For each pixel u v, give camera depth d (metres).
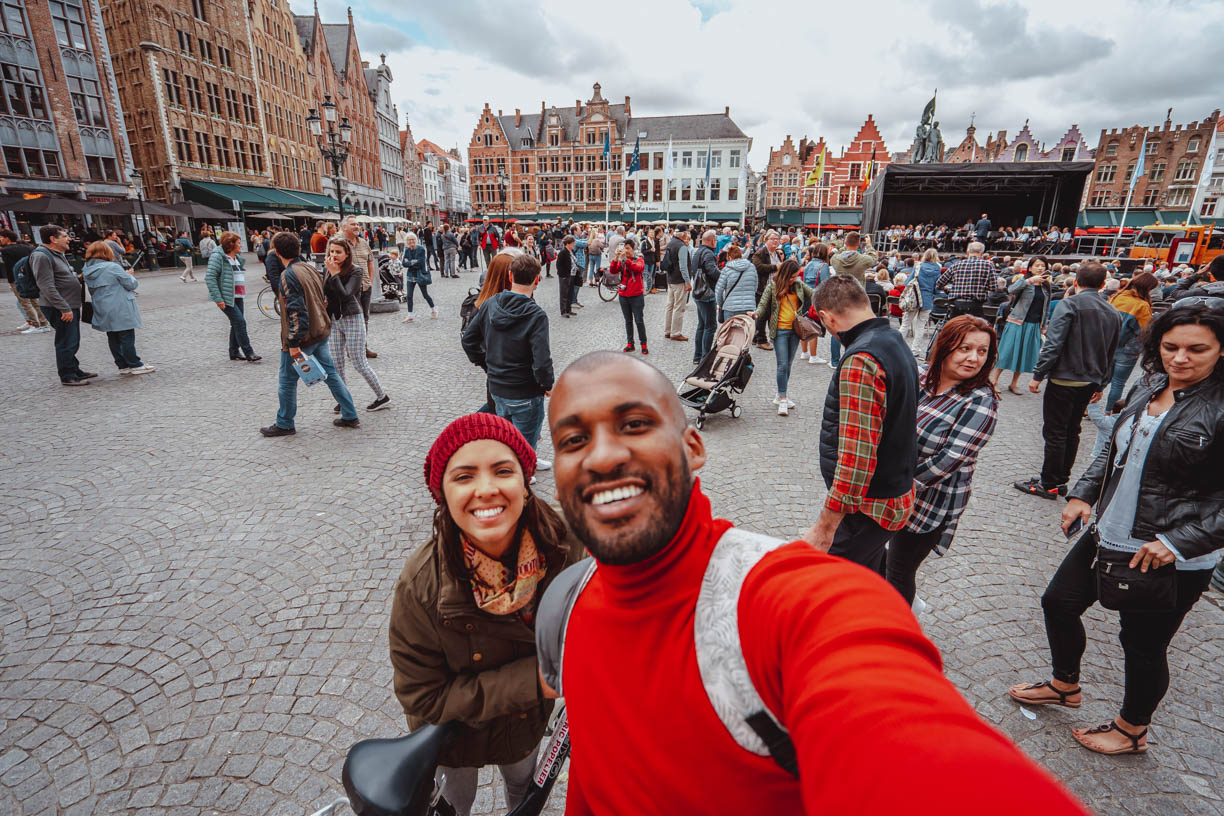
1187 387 1.97
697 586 0.66
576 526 0.68
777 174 61.94
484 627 1.32
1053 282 9.52
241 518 4.04
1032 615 3.16
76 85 25.67
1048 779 0.31
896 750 0.36
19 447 5.20
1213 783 2.20
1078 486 2.34
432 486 1.31
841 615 0.53
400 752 1.22
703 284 8.48
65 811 2.07
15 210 21.34
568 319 12.48
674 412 0.69
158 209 26.20
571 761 0.91
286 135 42.59
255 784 2.18
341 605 3.16
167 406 6.34
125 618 3.04
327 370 5.56
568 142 62.59
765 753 0.60
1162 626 2.09
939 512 2.54
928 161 32.91
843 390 2.26
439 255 22.56
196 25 33.22
